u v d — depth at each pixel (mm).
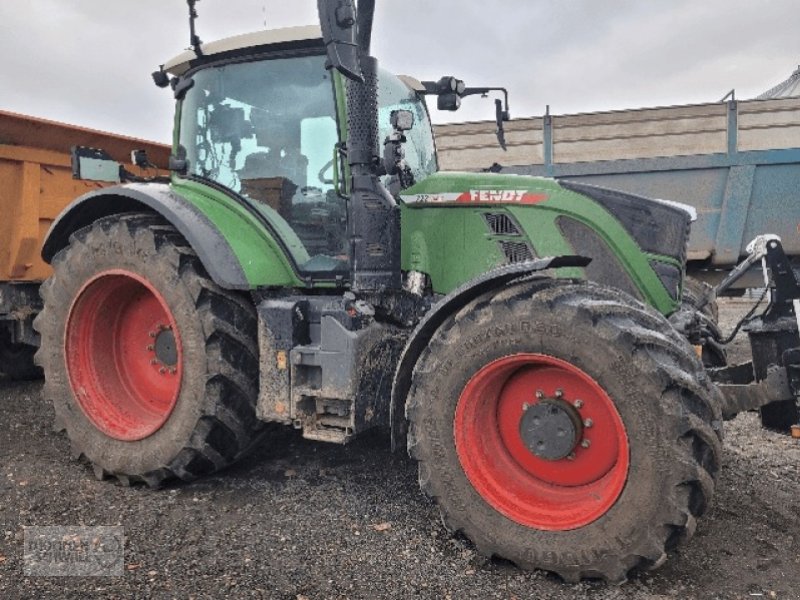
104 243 3588
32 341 5172
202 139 3828
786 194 7578
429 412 2760
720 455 2432
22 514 3107
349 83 3203
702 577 2533
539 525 2551
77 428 3654
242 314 3410
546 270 3186
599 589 2457
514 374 2752
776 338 2787
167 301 3379
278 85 3570
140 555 2705
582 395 2600
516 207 3293
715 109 7770
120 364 3846
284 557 2693
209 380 3287
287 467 3764
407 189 3504
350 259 3236
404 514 3107
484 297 2748
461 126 8609
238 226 3547
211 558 2682
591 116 8180
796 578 2520
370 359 3113
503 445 2816
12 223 4941
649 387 2352
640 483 2365
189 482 3541
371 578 2529
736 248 7766
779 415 2764
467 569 2607
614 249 3197
